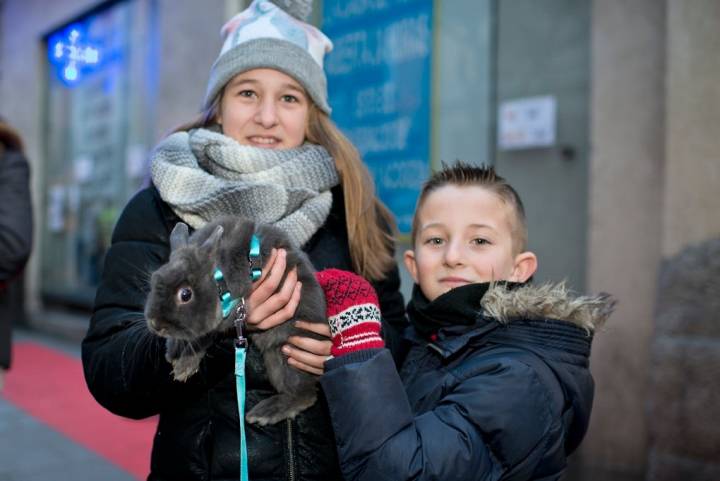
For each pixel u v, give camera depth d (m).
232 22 2.37
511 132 5.00
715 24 3.74
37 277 11.31
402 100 5.69
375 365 1.67
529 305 1.82
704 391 3.68
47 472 4.67
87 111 10.12
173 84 7.72
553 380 1.74
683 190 3.84
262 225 1.78
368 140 5.96
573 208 4.70
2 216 3.14
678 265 3.84
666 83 3.94
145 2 8.60
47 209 11.29
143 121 8.70
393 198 5.71
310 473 1.81
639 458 4.15
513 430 1.64
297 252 1.80
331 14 6.32
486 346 1.87
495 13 5.13
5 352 3.27
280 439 1.78
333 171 2.16
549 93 4.83
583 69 4.65
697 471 3.71
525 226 2.16
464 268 1.99
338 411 1.66
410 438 1.61
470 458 1.61
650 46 4.14
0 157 3.26
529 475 1.70
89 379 1.83
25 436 5.46
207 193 1.90
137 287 1.89
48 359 8.40
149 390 1.74
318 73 2.29
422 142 5.53
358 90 6.05
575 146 4.69
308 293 1.76
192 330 1.56
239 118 2.21
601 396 4.30
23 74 11.42
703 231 3.78
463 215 2.01
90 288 10.02
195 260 1.58
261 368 1.82
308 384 1.79
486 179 2.09
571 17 4.71
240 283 1.64
